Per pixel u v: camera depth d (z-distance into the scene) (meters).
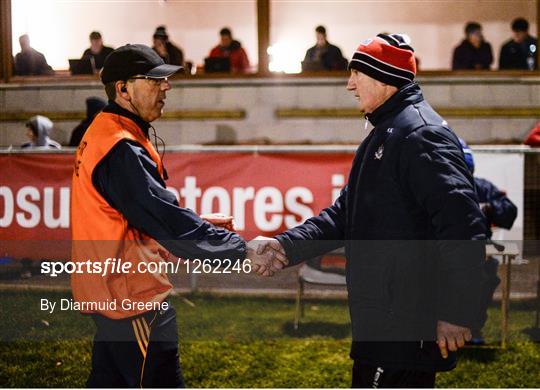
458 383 9.61
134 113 6.27
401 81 6.00
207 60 19.44
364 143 6.19
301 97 19.23
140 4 19.47
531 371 9.99
